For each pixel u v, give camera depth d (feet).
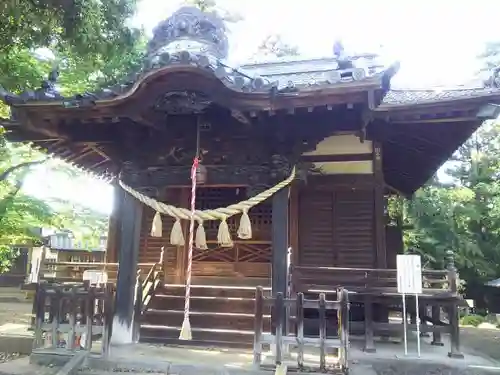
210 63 20.43
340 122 22.72
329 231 31.71
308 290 25.88
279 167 23.56
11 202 38.14
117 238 38.83
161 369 19.93
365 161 30.55
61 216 42.98
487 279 80.79
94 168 34.65
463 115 22.95
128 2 28.86
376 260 30.32
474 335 43.16
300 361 18.84
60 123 24.07
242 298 26.63
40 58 37.68
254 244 34.19
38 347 21.22
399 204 58.75
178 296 27.81
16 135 25.08
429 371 22.06
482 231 84.84
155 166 25.13
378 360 22.49
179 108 22.17
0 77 32.58
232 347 23.85
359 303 30.89
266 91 20.26
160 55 20.80
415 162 33.88
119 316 23.81
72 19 24.13
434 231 75.46
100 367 20.31
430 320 28.48
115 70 37.88
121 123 24.27
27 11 22.48
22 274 81.41
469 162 87.92
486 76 22.26
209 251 34.63
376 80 19.24
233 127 24.11
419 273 23.31
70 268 34.94
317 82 20.02
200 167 23.97
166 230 36.06
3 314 51.31
